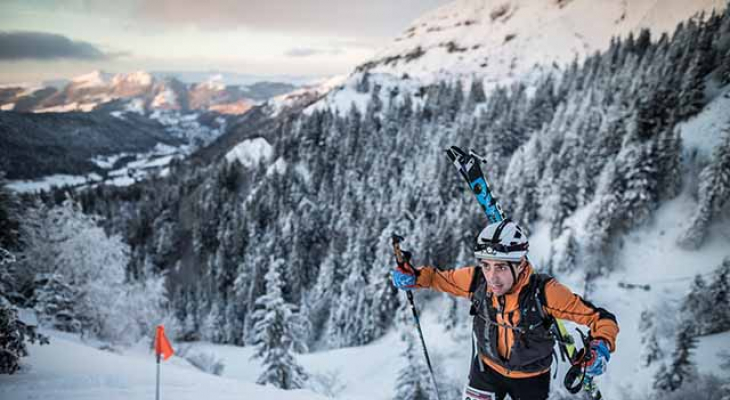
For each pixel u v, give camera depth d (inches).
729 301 1649.9
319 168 4057.6
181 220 3941.9
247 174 4338.1
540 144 3095.5
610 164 2258.9
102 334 1264.8
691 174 2351.1
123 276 1428.4
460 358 1739.7
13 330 373.7
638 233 2213.3
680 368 1322.6
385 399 1561.3
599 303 2006.6
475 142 3875.5
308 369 1811.0
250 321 2490.2
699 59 2844.5
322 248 3184.1
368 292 2223.2
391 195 3634.4
